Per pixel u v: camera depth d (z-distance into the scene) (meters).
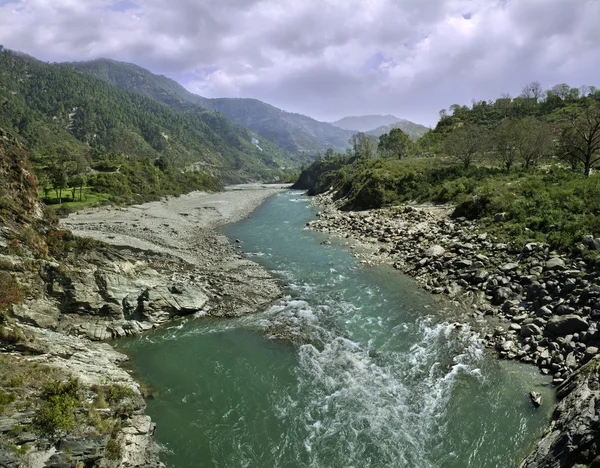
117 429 13.27
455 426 14.73
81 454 11.58
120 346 21.08
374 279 31.02
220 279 30.80
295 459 13.48
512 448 13.46
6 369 14.15
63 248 23.14
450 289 26.98
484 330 21.47
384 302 26.31
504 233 32.62
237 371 18.77
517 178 52.97
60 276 21.66
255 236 49.84
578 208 30.83
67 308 21.44
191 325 23.62
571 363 16.69
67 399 12.98
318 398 16.67
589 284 21.19
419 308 25.03
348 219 56.44
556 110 119.88
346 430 14.77
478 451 13.52
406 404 16.12
